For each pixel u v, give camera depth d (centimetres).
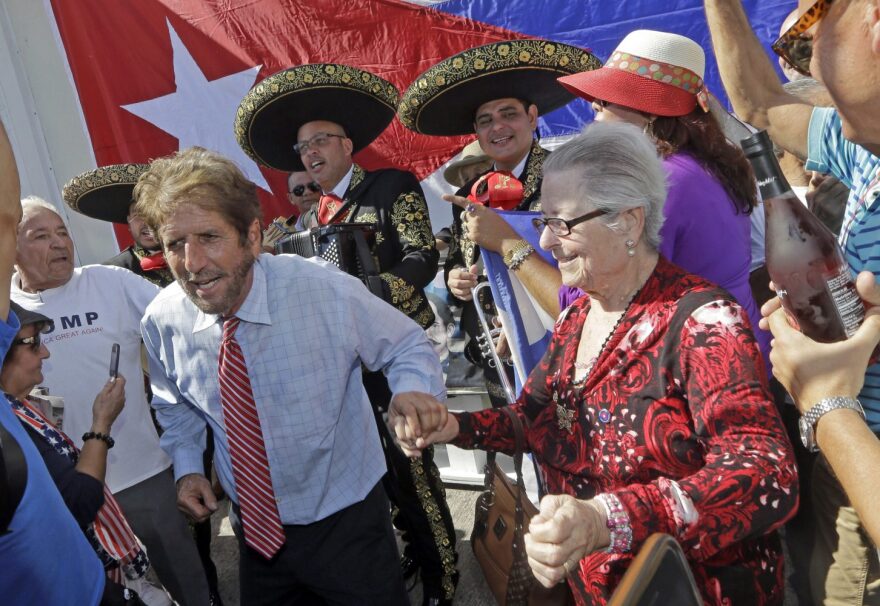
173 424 205
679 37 170
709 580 124
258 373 176
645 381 127
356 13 411
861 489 89
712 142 166
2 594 100
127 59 461
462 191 297
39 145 485
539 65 253
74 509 177
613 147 130
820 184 210
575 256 135
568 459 141
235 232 161
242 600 203
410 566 307
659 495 106
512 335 211
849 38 97
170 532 269
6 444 96
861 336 96
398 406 160
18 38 475
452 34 397
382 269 281
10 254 99
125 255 355
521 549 157
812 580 181
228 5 435
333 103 292
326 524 185
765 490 106
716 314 121
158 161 167
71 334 257
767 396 115
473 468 379
